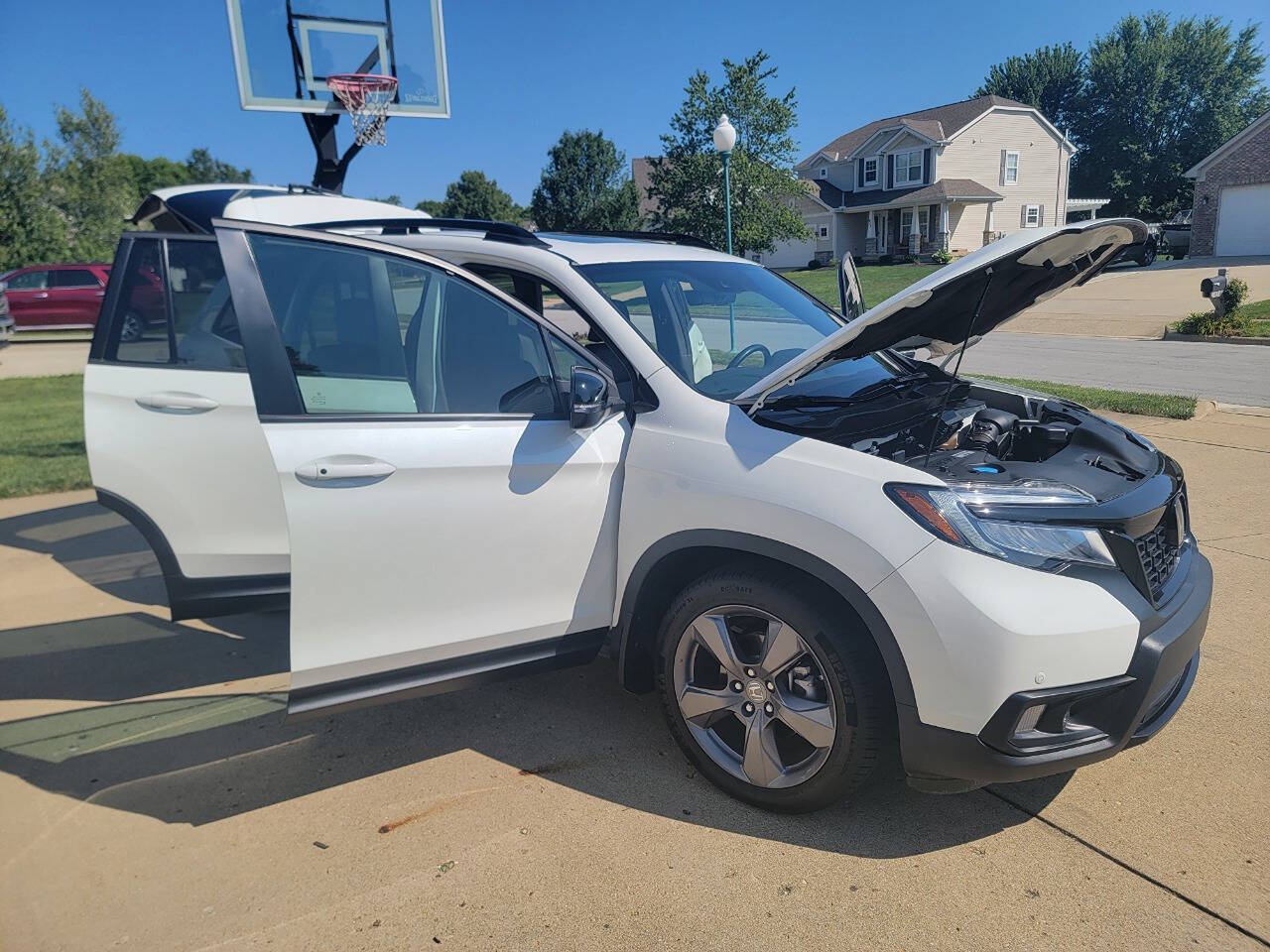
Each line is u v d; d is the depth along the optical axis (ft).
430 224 12.59
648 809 9.25
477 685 9.48
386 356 9.91
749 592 8.77
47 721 11.28
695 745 9.59
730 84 76.64
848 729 8.32
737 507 8.72
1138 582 8.07
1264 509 18.24
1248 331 49.14
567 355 10.02
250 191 17.52
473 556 9.14
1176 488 9.28
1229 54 176.65
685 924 7.63
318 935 7.57
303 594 8.43
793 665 8.73
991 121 140.87
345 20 37.76
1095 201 165.89
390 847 8.72
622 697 11.68
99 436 11.60
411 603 8.94
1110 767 9.86
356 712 11.40
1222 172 105.09
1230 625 13.09
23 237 89.30
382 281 9.85
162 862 8.55
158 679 12.41
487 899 7.97
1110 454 10.28
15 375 51.16
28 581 16.24
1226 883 8.02
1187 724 10.62
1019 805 9.23
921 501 7.89
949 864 8.35
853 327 8.70
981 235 143.13
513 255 11.18
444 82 39.65
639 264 11.51
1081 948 7.30
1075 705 7.89
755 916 7.71
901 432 9.73
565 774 9.90
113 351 11.66
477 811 9.27
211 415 11.62
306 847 8.75
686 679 9.57
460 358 9.96
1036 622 7.48
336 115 38.68
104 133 108.27
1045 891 7.97
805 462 8.54
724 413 9.30
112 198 102.68
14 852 8.74
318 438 8.51
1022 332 59.98
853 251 155.22
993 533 7.77
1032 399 11.72
